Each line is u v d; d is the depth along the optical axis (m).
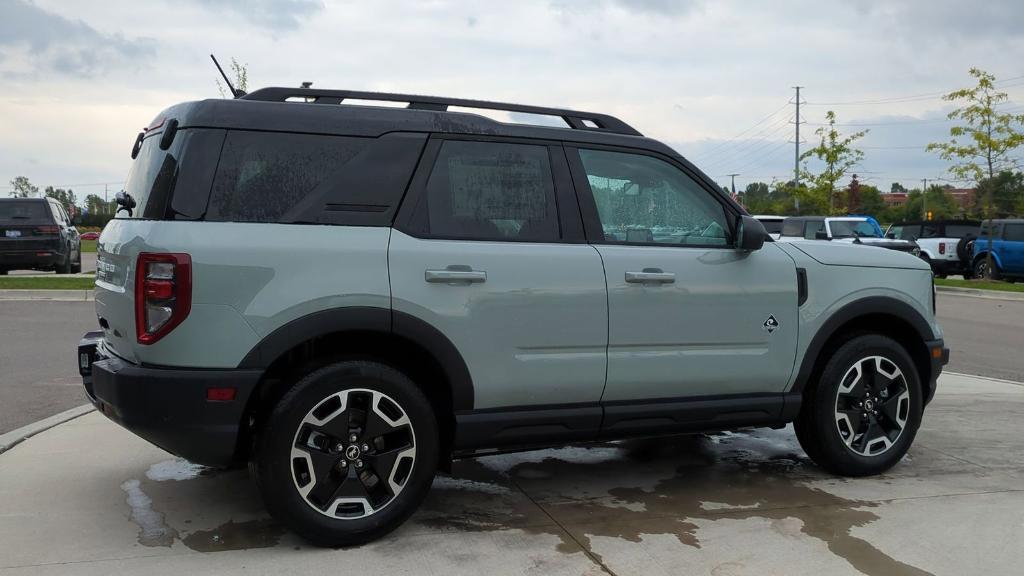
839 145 36.28
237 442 3.60
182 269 3.42
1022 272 21.95
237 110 3.66
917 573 3.46
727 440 5.71
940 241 23.69
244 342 3.49
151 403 3.44
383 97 4.01
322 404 3.61
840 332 4.90
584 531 3.90
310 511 3.59
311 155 3.72
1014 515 4.15
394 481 3.76
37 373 7.48
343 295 3.62
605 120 4.48
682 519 4.07
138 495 4.30
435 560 3.54
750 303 4.43
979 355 9.76
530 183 4.11
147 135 4.06
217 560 3.51
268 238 3.56
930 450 5.39
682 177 4.47
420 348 3.81
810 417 4.73
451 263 3.82
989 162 22.83
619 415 4.19
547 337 4.00
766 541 3.79
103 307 3.95
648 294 4.19
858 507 4.27
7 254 17.34
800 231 19.83
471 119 4.04
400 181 3.84
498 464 5.07
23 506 4.11
